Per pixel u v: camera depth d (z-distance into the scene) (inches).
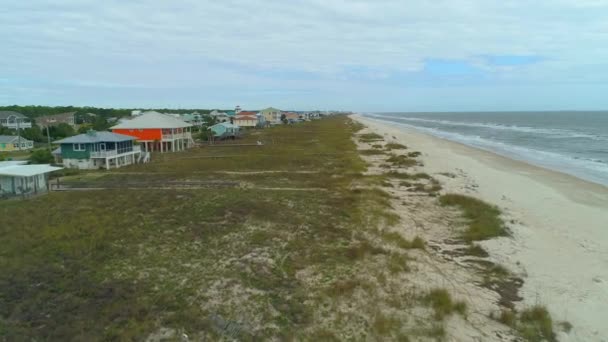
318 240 636.1
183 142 2159.2
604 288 488.4
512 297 467.2
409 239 655.8
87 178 1229.7
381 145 2292.1
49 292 458.3
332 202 880.9
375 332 381.4
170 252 579.2
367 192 978.7
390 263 546.0
